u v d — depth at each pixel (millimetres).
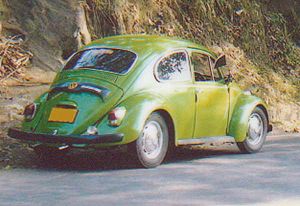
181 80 9484
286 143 11930
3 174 8484
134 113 8625
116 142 8453
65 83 8977
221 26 17406
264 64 17484
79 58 9484
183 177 8328
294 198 7156
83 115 8594
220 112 10141
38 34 13852
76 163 9453
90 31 14641
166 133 9148
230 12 17828
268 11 18969
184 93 9422
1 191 7410
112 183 7895
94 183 7895
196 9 17000
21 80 13062
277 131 13844
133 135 8562
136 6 15555
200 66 10156
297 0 19703
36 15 13961
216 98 10047
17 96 12180
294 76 17531
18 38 13703
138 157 8773
